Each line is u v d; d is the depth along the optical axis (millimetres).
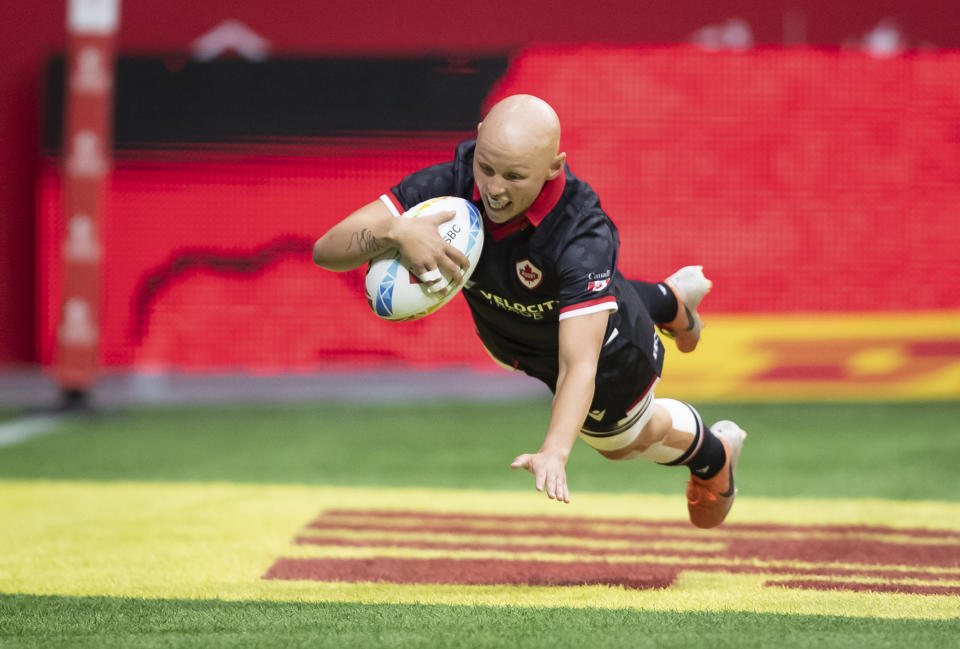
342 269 10750
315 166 34625
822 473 22266
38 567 14359
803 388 31625
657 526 17344
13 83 35438
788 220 33500
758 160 33625
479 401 32375
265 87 34719
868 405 31078
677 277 13375
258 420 29594
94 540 16141
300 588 13211
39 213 34656
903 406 30844
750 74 33656
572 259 10258
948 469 22609
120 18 35969
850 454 24281
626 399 11883
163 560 14812
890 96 33188
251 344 34469
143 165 34531
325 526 17281
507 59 34250
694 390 31766
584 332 10047
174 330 34562
